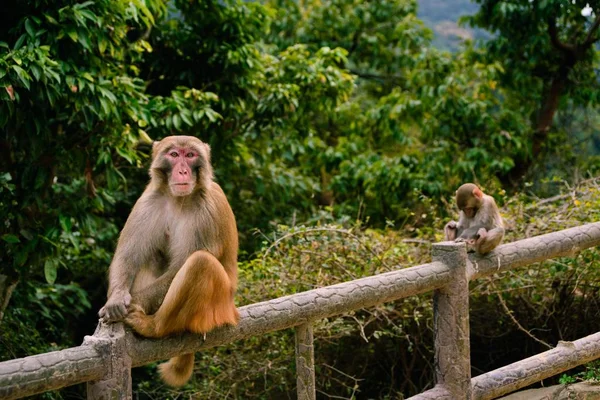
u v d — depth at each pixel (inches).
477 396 166.9
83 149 266.1
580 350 187.9
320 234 262.2
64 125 265.4
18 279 263.1
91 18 236.5
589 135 523.8
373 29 543.2
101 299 404.5
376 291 152.8
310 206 436.5
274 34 518.9
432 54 477.7
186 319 125.3
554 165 473.4
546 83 470.9
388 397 271.1
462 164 418.0
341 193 465.4
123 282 141.0
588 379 199.0
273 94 352.5
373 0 540.4
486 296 266.2
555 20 430.6
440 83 452.1
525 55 441.1
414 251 269.0
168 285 135.1
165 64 363.6
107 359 112.7
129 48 304.0
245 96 361.1
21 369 101.7
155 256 148.3
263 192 404.2
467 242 177.5
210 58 358.9
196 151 146.6
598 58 457.7
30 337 289.7
